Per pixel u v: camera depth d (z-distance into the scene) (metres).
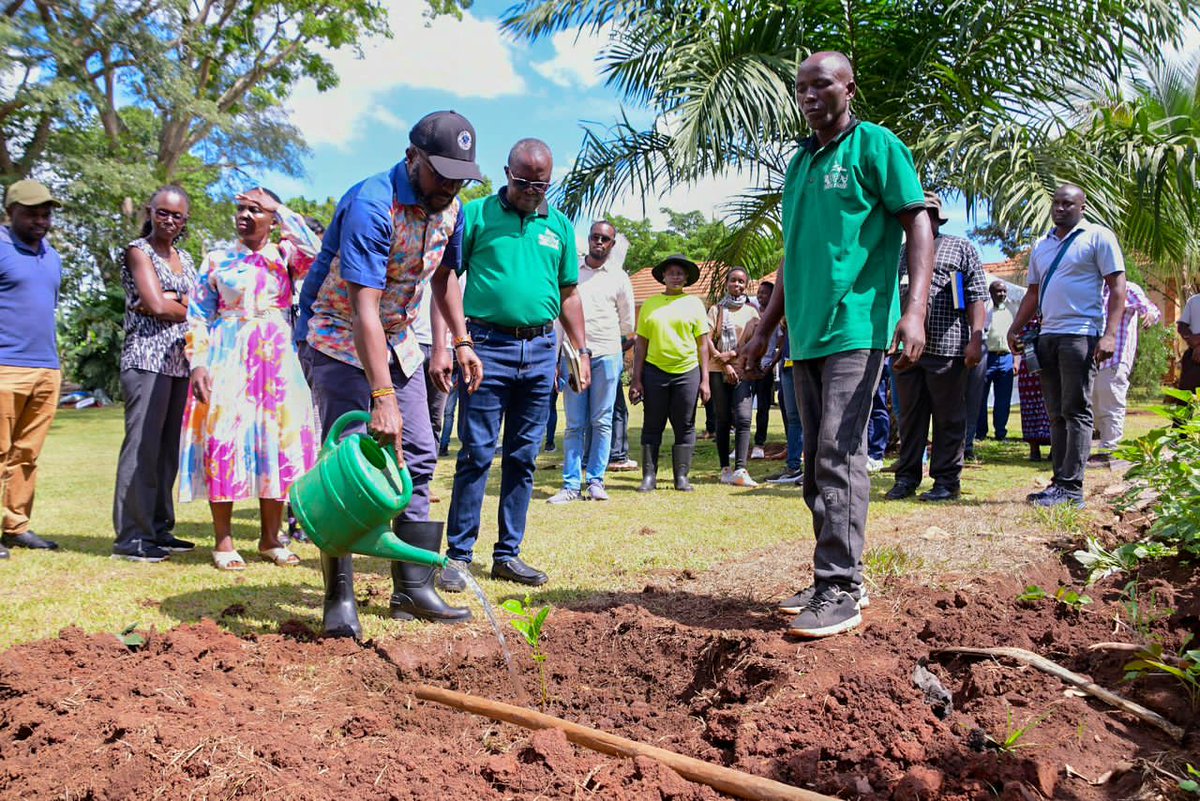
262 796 2.00
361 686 2.92
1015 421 14.71
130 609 3.57
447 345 4.07
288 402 4.59
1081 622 3.27
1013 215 8.44
